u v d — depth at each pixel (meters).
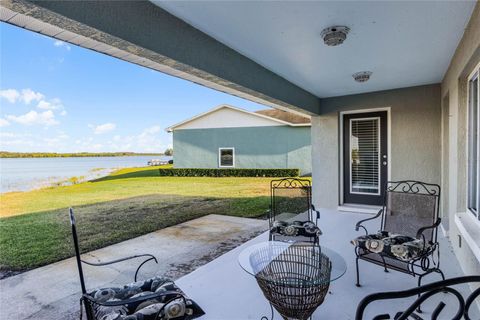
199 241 4.38
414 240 2.59
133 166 22.12
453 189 3.31
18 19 1.68
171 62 2.39
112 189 11.28
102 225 5.61
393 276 2.74
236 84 3.16
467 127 2.96
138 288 1.92
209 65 2.73
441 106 4.67
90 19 1.73
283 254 2.45
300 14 2.29
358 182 5.71
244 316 2.19
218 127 14.62
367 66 3.70
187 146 15.38
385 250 2.44
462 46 2.73
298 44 2.93
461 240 2.85
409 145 4.96
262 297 2.46
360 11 2.25
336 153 5.68
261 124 13.80
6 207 7.96
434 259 3.07
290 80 4.39
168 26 2.28
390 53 3.21
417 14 2.30
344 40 2.73
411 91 4.90
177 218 6.01
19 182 14.48
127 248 4.16
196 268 3.35
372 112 5.52
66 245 4.41
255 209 6.70
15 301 2.71
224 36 2.73
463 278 1.12
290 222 3.57
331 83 4.59
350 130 5.73
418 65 3.66
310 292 1.78
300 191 4.30
